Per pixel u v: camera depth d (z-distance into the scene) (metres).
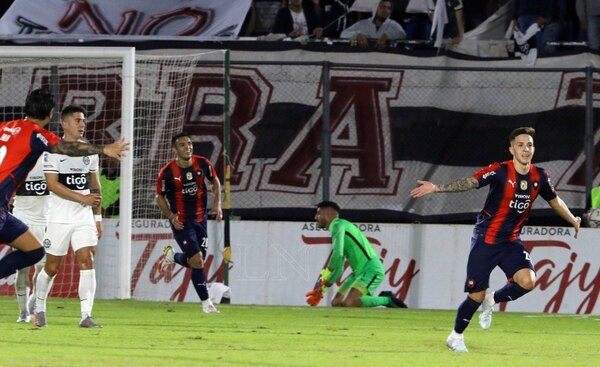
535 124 52.03
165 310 42.03
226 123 48.62
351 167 51.91
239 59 52.66
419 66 49.75
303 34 56.12
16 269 29.84
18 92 51.66
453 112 52.06
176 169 42.16
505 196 29.17
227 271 48.47
